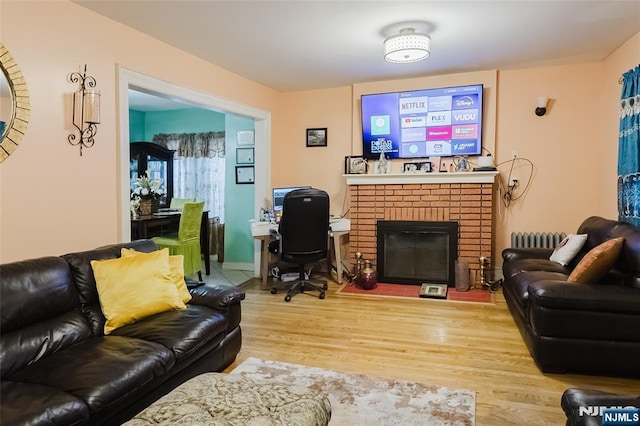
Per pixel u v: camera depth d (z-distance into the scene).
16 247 2.40
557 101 4.51
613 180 4.02
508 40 3.61
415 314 3.85
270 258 5.50
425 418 2.13
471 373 2.64
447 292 4.56
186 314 2.48
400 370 2.69
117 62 3.07
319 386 2.48
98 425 1.67
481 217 4.64
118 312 2.32
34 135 2.48
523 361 2.82
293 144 5.61
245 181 5.79
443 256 4.84
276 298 4.43
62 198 2.66
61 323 2.13
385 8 2.91
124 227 3.11
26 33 2.42
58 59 2.62
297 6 2.87
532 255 3.97
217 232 6.73
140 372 1.84
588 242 3.54
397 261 5.01
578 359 2.53
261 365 2.77
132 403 1.85
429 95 4.77
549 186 4.60
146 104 6.62
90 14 2.84
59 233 2.64
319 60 4.13
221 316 2.59
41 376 1.74
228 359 2.72
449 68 4.52
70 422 1.51
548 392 2.39
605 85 4.21
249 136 5.71
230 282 5.17
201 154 7.04
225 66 4.31
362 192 5.09
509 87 4.66
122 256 2.57
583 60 4.28
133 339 2.13
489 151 4.71
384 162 4.97
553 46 3.79
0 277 1.92
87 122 2.79
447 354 2.94
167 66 3.58
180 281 2.77
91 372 1.75
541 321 2.59
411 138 4.90
